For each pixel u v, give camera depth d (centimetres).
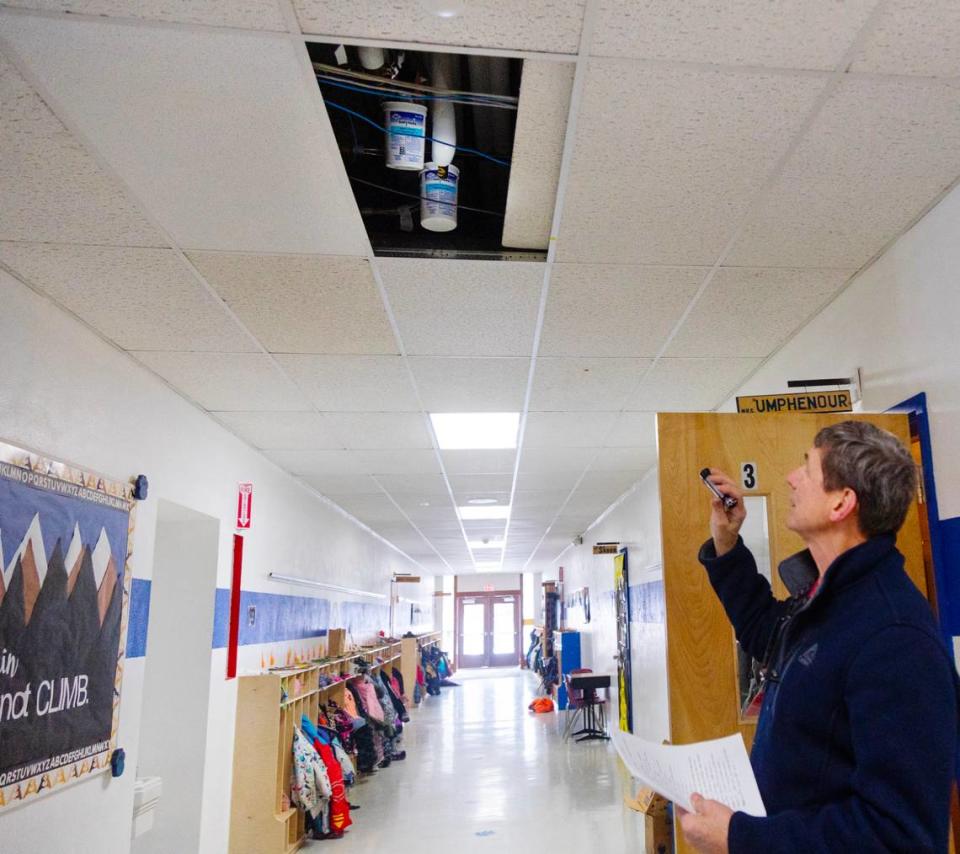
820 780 118
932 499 254
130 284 304
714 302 331
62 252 278
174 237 271
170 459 433
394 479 728
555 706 1337
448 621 2467
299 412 495
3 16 173
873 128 214
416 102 232
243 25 177
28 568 285
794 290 319
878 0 169
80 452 335
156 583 497
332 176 236
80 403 336
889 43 182
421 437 567
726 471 282
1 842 267
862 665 114
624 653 842
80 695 320
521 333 366
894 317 280
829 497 134
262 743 529
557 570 1723
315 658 763
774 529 278
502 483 763
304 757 559
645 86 198
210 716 484
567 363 411
